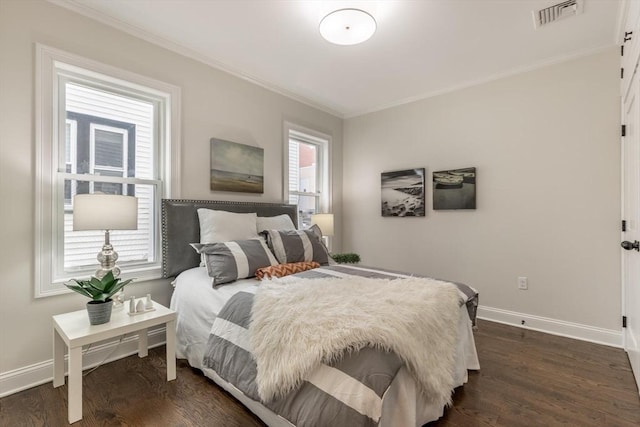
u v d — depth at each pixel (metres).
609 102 2.58
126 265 2.46
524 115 2.98
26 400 1.78
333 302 1.51
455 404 1.75
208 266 2.24
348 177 4.39
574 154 2.73
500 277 3.12
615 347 2.51
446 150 3.48
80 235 2.23
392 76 3.19
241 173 3.12
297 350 1.29
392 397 1.30
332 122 4.26
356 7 2.11
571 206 2.75
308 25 2.35
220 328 1.76
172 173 2.62
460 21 2.27
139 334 2.31
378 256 4.07
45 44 1.99
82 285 1.78
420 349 1.37
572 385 1.95
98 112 2.34
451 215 3.45
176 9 2.16
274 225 3.02
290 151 3.87
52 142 2.04
